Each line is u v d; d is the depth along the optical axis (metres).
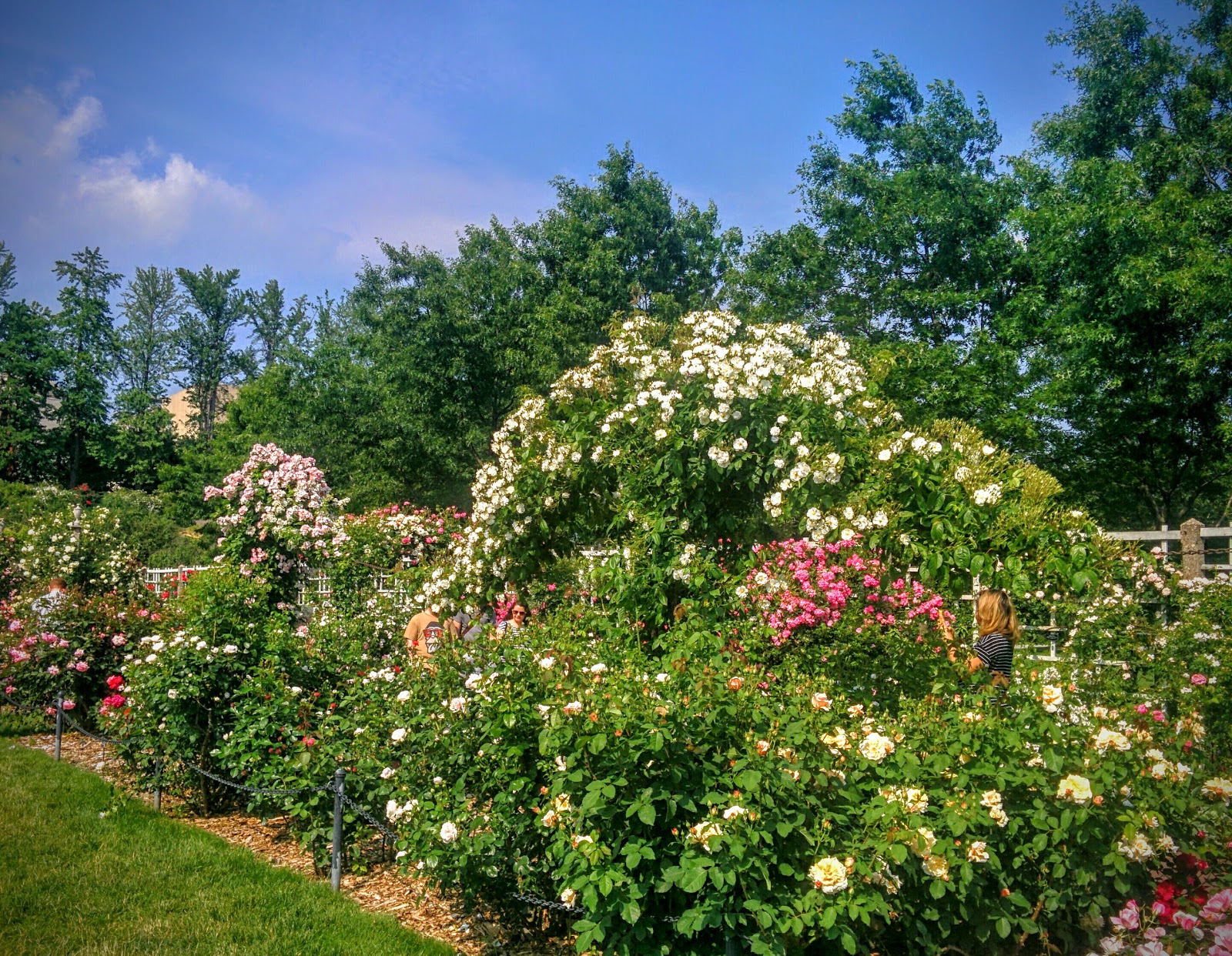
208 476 41.19
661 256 24.23
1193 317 12.80
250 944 3.69
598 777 3.15
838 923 2.85
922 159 17.66
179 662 5.69
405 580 8.50
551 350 19.33
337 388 25.05
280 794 4.81
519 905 3.74
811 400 5.41
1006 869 3.18
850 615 4.84
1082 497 15.37
